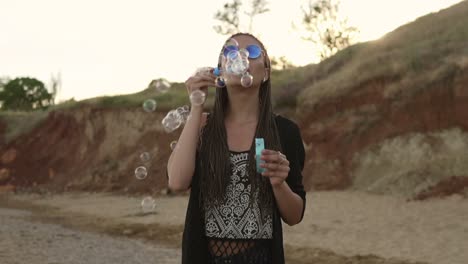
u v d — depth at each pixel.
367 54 23.00
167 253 10.46
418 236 10.70
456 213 12.05
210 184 1.94
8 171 32.47
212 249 1.96
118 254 10.30
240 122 2.04
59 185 29.53
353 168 17.64
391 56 20.59
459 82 16.91
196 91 1.98
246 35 2.07
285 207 1.93
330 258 9.55
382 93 19.12
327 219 13.21
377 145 17.62
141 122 28.91
